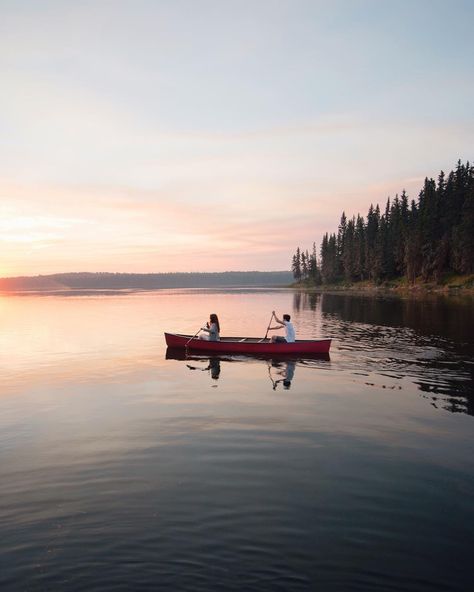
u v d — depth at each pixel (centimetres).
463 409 1002
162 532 508
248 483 630
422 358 1667
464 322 2920
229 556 464
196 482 634
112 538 496
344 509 555
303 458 720
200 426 893
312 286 16188
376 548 474
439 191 8856
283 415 965
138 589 418
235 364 1625
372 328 2697
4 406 1065
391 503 570
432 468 678
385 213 11869
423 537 493
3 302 6712
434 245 8594
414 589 414
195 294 10181
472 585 418
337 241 14475
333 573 436
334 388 1219
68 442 809
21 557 463
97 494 600
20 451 765
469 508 556
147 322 3247
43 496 596
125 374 1446
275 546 480
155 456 735
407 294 7606
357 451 750
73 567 448
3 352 1906
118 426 900
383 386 1235
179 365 1606
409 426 883
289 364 1605
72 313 4194
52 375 1430
